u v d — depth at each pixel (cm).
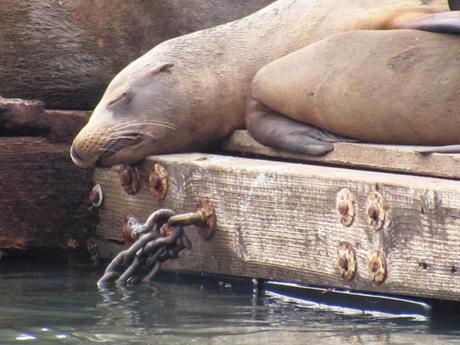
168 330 1778
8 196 2417
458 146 2019
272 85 2267
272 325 1817
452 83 2095
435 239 1800
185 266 2241
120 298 2047
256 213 2091
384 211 1867
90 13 2659
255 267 2106
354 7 2341
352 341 1695
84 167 2369
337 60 2202
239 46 2400
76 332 1767
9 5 2598
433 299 1873
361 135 2194
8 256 2486
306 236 2009
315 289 2017
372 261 1891
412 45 2141
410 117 2123
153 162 2303
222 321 1850
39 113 2444
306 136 2239
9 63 2616
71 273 2327
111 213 2433
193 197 2212
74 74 2659
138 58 2583
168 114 2347
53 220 2459
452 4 2288
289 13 2406
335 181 1952
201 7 2761
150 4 2712
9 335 1752
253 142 2339
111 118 2330
